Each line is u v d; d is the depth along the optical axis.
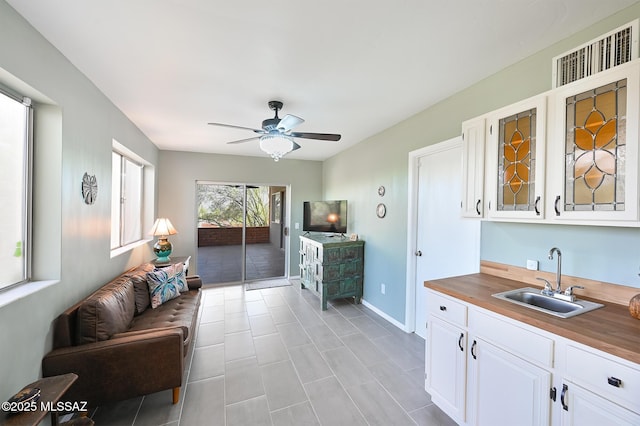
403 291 3.15
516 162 1.68
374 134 3.70
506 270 2.02
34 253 1.70
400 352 2.65
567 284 1.66
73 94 1.90
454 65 1.95
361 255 3.98
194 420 1.78
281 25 1.51
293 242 5.49
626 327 1.18
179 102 2.58
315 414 1.84
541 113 1.53
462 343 1.65
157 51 1.76
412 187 3.01
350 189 4.44
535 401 1.28
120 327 2.00
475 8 1.38
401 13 1.41
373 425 1.75
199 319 3.40
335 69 1.99
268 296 4.32
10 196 1.55
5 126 1.51
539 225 1.81
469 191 1.97
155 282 2.74
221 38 1.62
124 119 2.88
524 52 1.79
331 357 2.55
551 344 1.22
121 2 1.32
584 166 1.36
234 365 2.41
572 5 1.36
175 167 4.66
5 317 1.32
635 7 1.35
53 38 1.60
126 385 1.75
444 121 2.53
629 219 1.18
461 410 1.66
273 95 2.43
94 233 2.24
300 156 5.25
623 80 1.22
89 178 2.14
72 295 1.90
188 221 4.74
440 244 2.74
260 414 1.84
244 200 5.19
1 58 1.29
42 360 1.59
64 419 1.77
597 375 1.07
